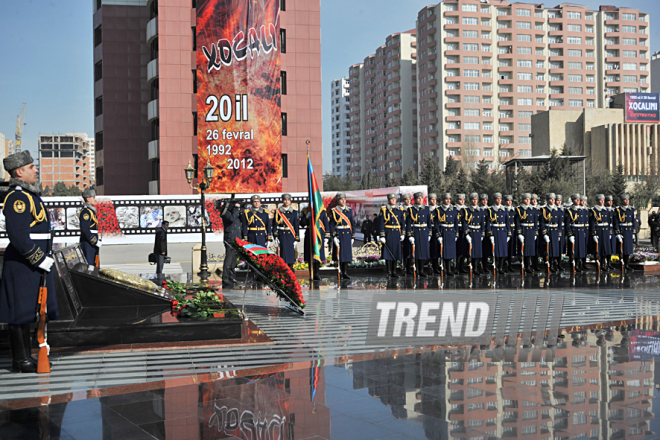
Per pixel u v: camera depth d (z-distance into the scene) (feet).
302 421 14.57
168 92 129.80
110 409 15.66
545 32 314.55
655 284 46.06
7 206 19.53
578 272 57.26
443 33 301.84
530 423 14.25
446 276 54.08
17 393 17.30
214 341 24.43
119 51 150.10
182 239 112.16
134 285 28.40
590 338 24.67
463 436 13.46
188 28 130.41
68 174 553.64
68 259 27.53
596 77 322.14
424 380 18.29
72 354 22.41
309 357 21.80
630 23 323.78
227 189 120.16
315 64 134.21
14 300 19.76
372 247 62.59
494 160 305.94
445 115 303.68
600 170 203.10
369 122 411.13
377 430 13.91
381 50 379.96
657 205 75.87
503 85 310.04
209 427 14.17
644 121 238.89
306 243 53.93
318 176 133.90
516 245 56.18
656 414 14.85
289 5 132.77
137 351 22.93
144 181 151.33
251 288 45.29
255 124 120.57
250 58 119.96
